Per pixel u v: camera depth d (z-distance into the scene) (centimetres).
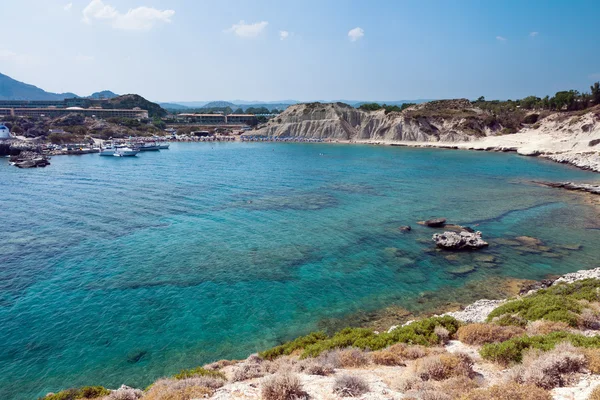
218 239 4456
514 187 7631
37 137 16350
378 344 1872
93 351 2380
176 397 1290
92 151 14638
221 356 2348
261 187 7631
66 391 1795
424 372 1345
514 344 1480
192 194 6888
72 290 3150
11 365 2238
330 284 3356
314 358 1742
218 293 3156
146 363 2272
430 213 5716
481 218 5444
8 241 4241
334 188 7575
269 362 1870
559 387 1109
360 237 4606
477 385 1230
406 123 18125
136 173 9381
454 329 1991
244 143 19862
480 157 12562
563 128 13825
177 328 2644
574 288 2631
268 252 4075
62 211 5581
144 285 3266
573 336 1489
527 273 3600
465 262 3869
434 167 10462
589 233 4747
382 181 8375
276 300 3059
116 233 4609
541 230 4884
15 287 3177
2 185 7606
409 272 3625
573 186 7319
